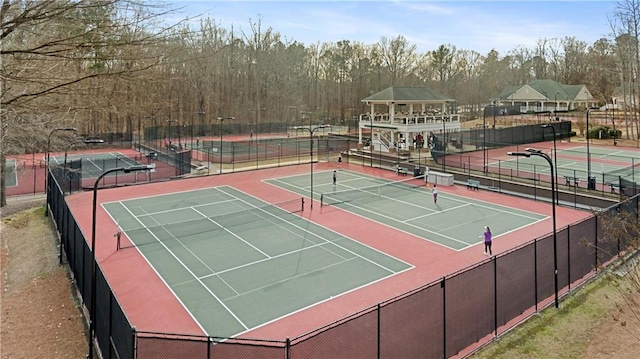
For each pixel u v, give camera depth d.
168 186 38.62
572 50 114.12
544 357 12.58
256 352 12.39
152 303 16.34
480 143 55.00
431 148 49.50
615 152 54.03
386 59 104.94
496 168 41.75
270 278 18.61
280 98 93.00
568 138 64.75
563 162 46.72
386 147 52.19
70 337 13.65
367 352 11.64
